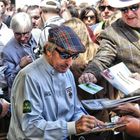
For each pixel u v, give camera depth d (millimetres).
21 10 6074
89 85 2625
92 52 3012
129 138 2475
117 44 2910
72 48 2154
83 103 2396
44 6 4219
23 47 3840
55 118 2271
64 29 2219
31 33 3961
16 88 2248
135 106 2344
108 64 2893
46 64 2266
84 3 6648
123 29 2934
